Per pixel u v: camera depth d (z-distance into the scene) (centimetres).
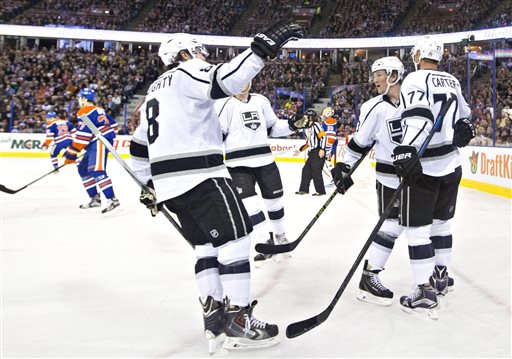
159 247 373
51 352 191
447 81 234
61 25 2331
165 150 186
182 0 2609
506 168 670
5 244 376
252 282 289
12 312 233
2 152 1394
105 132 511
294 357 189
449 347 198
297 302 253
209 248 206
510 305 248
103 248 368
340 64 2270
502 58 1413
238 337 193
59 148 891
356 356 190
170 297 258
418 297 232
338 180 264
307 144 716
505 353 192
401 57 2341
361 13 2520
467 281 288
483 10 2170
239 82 166
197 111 186
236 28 2603
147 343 202
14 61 2089
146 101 200
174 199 190
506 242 392
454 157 241
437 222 255
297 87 2020
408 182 210
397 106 258
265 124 352
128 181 851
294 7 2628
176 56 202
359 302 253
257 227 336
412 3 2530
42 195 662
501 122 824
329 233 436
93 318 228
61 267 314
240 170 342
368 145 275
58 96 1847
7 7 2319
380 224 221
